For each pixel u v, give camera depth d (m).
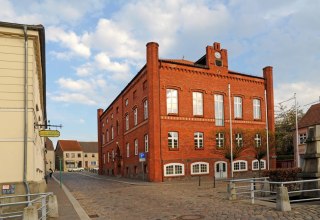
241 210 12.66
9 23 15.66
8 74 15.77
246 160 39.41
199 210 13.34
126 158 46.75
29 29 16.12
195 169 36.19
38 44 17.47
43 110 37.69
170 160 34.84
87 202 18.72
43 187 20.62
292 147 53.03
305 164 15.71
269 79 42.72
